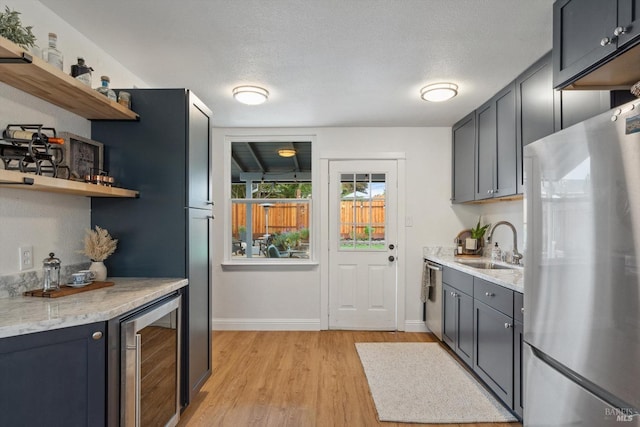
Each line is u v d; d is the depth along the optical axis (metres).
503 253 3.32
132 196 2.12
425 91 2.85
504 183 2.80
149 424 1.73
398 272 4.02
